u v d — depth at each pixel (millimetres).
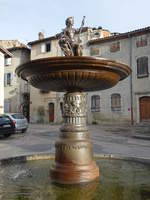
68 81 4512
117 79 4938
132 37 24484
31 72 4492
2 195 4066
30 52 35156
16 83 34344
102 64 4180
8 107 34594
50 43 31141
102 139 14805
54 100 30500
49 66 4168
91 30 28062
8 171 5699
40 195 4055
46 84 4805
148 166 6199
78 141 4875
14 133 16766
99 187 4473
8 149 11109
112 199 3850
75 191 4250
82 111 5113
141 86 23562
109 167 6074
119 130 19750
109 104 25469
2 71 23531
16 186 4547
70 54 5238
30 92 32875
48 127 23922
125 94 24469
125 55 24828
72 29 5340
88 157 4906
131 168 5973
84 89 5227
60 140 4984
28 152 10133
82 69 4223
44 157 7184
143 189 4363
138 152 10047
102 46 26500
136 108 23625
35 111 32125
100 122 25938
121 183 4711
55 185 4582
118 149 10922
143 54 23641
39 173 5500
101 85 4902
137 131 18766
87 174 4742
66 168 4746
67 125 5039
